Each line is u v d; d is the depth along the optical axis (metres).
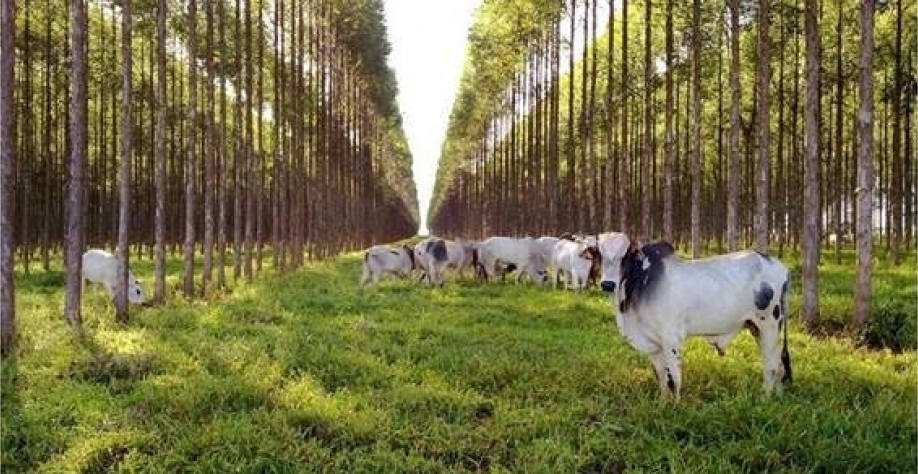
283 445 7.41
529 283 24.59
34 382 9.78
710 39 27.19
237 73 24.81
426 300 18.69
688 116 35.88
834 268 23.72
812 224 13.47
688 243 42.28
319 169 38.53
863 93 12.62
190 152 19.91
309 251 38.06
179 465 7.13
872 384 9.17
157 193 18.25
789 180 35.56
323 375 10.07
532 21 33.53
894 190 25.45
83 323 14.39
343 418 8.20
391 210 91.06
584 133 29.92
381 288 22.30
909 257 27.77
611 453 7.29
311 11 34.62
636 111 36.47
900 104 25.67
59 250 39.69
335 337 12.70
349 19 38.69
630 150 40.84
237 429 7.67
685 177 43.88
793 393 8.87
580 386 9.51
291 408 8.52
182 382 9.53
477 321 15.27
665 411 8.15
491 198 64.31
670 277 8.60
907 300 15.24
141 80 35.25
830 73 27.14
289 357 10.88
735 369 9.80
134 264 33.00
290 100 33.62
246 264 25.66
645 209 23.61
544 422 8.05
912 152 31.61
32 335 12.73
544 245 24.67
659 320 8.64
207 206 21.30
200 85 37.00
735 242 18.11
